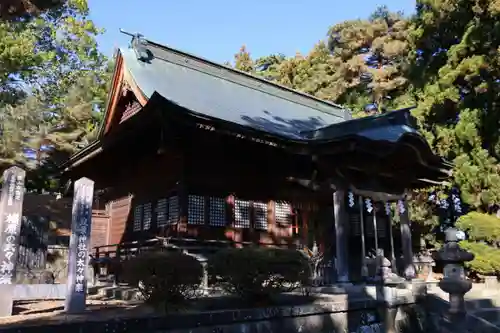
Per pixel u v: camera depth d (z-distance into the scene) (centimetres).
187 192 1155
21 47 1847
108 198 1722
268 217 1334
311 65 3256
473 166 1695
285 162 1298
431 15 2017
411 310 962
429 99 1959
